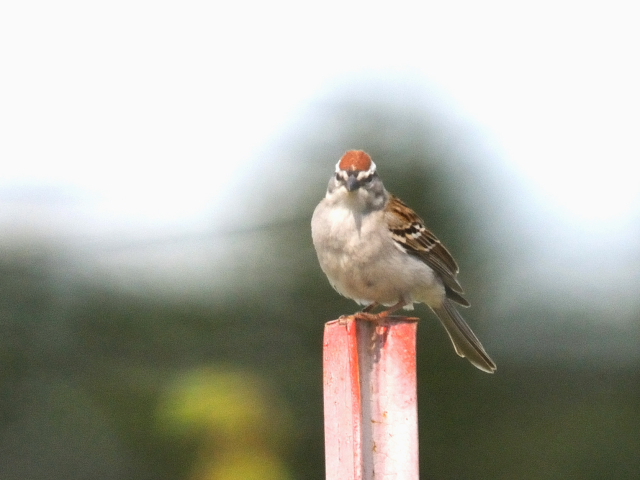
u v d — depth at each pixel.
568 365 13.30
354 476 7.52
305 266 12.39
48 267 12.27
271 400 11.17
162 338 11.95
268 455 10.50
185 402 10.50
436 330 12.84
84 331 11.99
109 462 11.46
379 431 7.62
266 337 12.12
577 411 12.95
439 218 12.84
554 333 13.34
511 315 13.25
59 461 11.49
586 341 13.34
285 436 10.98
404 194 12.73
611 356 13.35
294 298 12.30
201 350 11.92
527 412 12.92
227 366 11.33
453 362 12.81
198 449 10.59
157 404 11.30
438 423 12.73
